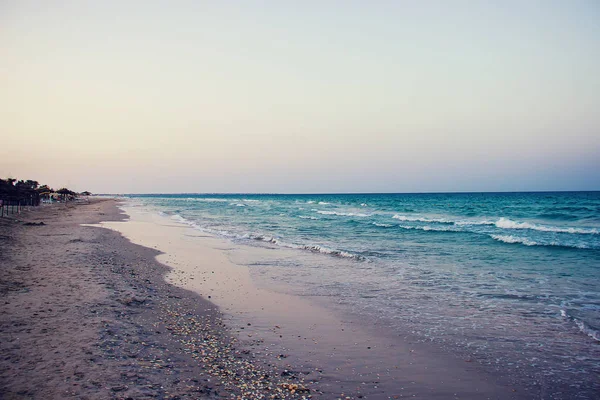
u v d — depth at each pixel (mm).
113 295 9211
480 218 37562
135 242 21703
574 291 10727
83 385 4637
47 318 7117
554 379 5707
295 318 8625
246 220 40750
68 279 10555
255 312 9039
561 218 33750
